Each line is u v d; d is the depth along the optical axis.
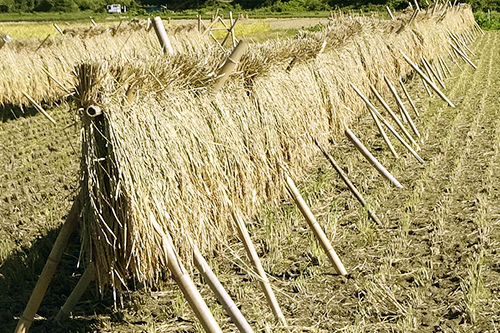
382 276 6.07
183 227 4.68
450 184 8.84
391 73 13.07
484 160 10.17
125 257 4.32
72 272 6.73
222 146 5.16
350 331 5.18
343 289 6.02
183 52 5.17
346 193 8.78
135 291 6.18
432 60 17.56
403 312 5.48
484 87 17.12
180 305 5.84
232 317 4.79
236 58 5.15
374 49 11.39
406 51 14.25
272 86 6.08
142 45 19.44
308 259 6.70
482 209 7.75
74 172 10.60
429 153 10.70
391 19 14.87
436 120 13.22
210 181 5.00
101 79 4.27
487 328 5.18
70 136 13.24
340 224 7.65
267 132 5.79
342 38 8.95
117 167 4.24
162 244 4.43
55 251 4.82
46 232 7.80
